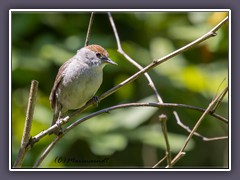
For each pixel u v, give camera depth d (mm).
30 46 11641
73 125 7102
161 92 11781
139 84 11805
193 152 12195
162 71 11891
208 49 12055
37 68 11180
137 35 12594
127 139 10906
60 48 11555
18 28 11625
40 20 11812
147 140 10969
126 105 7191
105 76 11836
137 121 11156
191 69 11734
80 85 9695
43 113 10938
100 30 12461
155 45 12312
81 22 12211
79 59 9820
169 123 11992
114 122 11242
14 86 11234
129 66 11508
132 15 12391
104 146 10602
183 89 11695
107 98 11766
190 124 12094
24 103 11156
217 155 12164
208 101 11828
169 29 12664
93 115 7121
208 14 12438
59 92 9969
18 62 11070
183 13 12570
